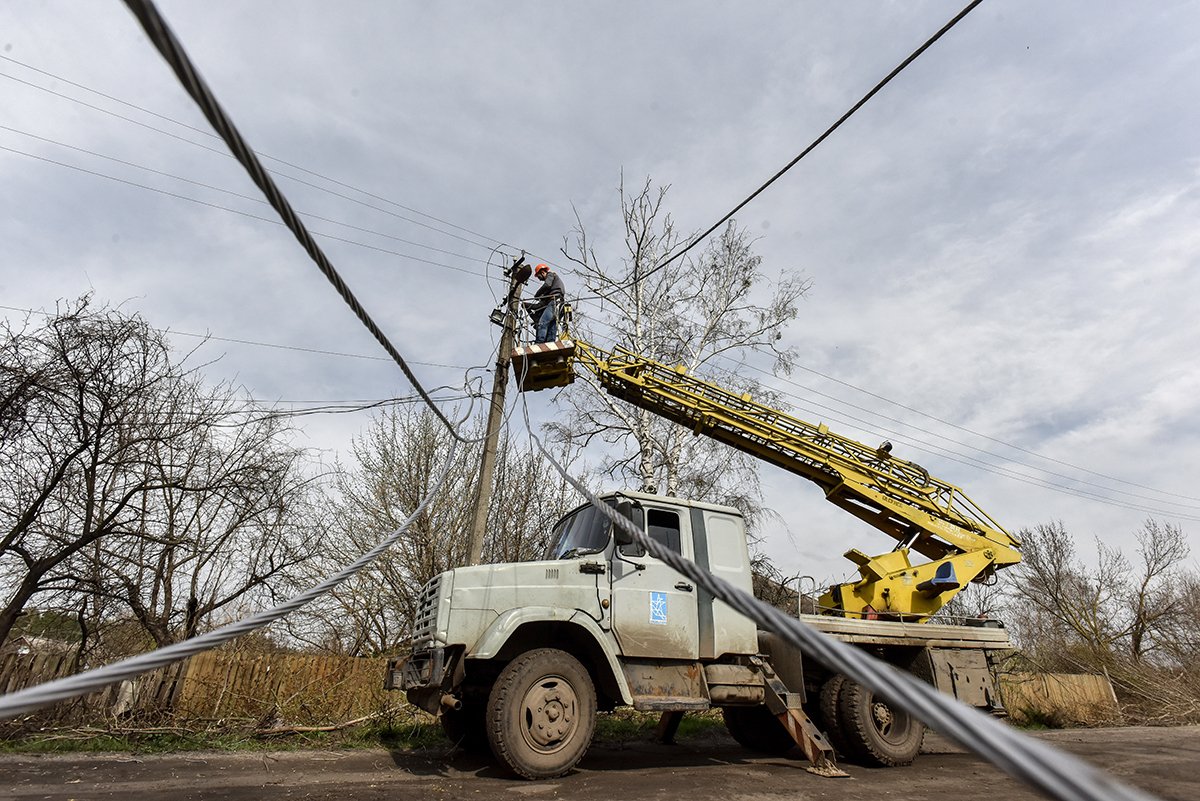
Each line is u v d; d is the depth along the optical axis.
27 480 8.30
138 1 0.82
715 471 17.91
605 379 10.01
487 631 6.23
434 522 13.62
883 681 0.84
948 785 6.12
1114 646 21.94
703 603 7.05
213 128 1.12
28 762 6.09
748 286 18.84
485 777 5.96
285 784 5.46
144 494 9.41
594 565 6.75
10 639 8.81
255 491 10.20
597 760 7.17
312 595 2.02
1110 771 6.92
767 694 6.97
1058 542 25.88
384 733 8.17
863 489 9.43
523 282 11.07
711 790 5.55
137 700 7.96
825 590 9.45
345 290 2.25
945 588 8.71
